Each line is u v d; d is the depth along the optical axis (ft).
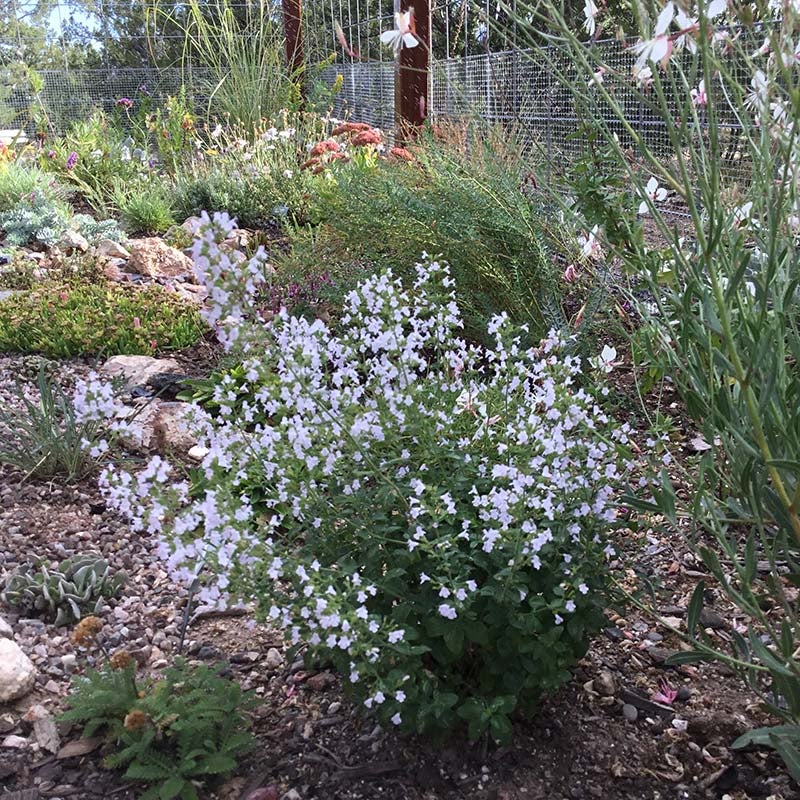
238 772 6.76
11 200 24.77
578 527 6.44
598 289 11.99
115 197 26.96
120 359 14.48
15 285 18.39
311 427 6.74
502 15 18.75
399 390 7.22
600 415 7.22
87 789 6.64
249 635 8.38
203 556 6.16
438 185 14.73
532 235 12.67
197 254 5.86
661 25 4.40
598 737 6.96
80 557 9.23
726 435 6.26
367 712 6.98
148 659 8.11
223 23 34.37
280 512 7.13
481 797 6.43
